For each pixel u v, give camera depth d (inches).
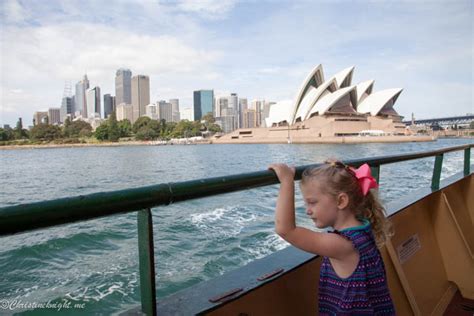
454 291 120.6
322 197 54.4
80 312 254.5
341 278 53.7
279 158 2219.5
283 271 60.1
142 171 1545.3
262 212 528.4
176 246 370.3
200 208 566.3
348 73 3494.1
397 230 101.0
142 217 44.3
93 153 3688.5
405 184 837.8
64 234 453.7
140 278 45.8
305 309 64.6
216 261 327.6
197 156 2672.2
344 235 53.4
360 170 55.9
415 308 91.7
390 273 89.5
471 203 154.9
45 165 2063.2
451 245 122.3
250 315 54.2
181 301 49.8
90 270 330.3
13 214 31.8
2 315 250.2
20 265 349.1
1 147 5383.9
